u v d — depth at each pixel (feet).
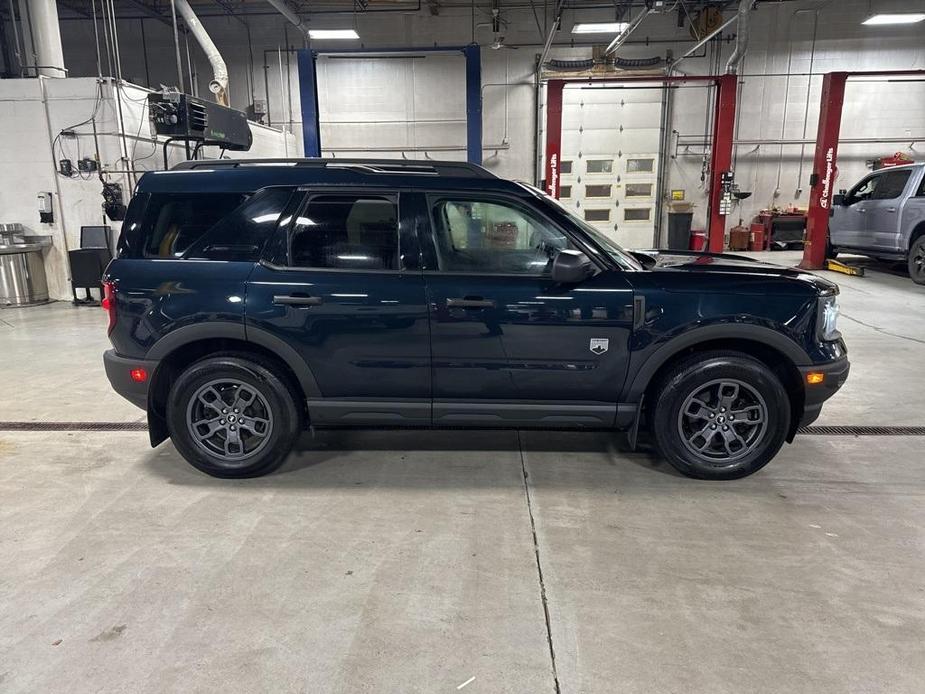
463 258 10.74
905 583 8.23
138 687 6.48
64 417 14.66
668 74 49.34
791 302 10.50
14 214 29.63
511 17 48.91
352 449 12.82
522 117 50.52
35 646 7.08
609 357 10.64
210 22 49.11
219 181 10.99
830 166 37.11
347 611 7.68
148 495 10.82
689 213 49.06
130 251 11.03
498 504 10.45
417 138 50.83
